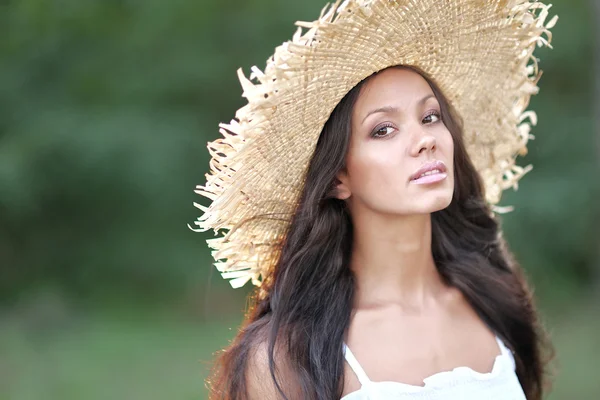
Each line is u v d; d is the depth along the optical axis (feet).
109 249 42.09
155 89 42.63
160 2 42.29
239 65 42.70
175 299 40.73
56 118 40.98
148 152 40.50
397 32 9.06
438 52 9.65
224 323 36.86
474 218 10.96
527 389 10.98
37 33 42.45
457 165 10.53
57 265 42.01
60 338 34.96
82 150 40.11
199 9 42.47
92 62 42.65
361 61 9.03
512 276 11.14
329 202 9.73
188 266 41.83
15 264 41.83
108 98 42.57
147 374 28.91
